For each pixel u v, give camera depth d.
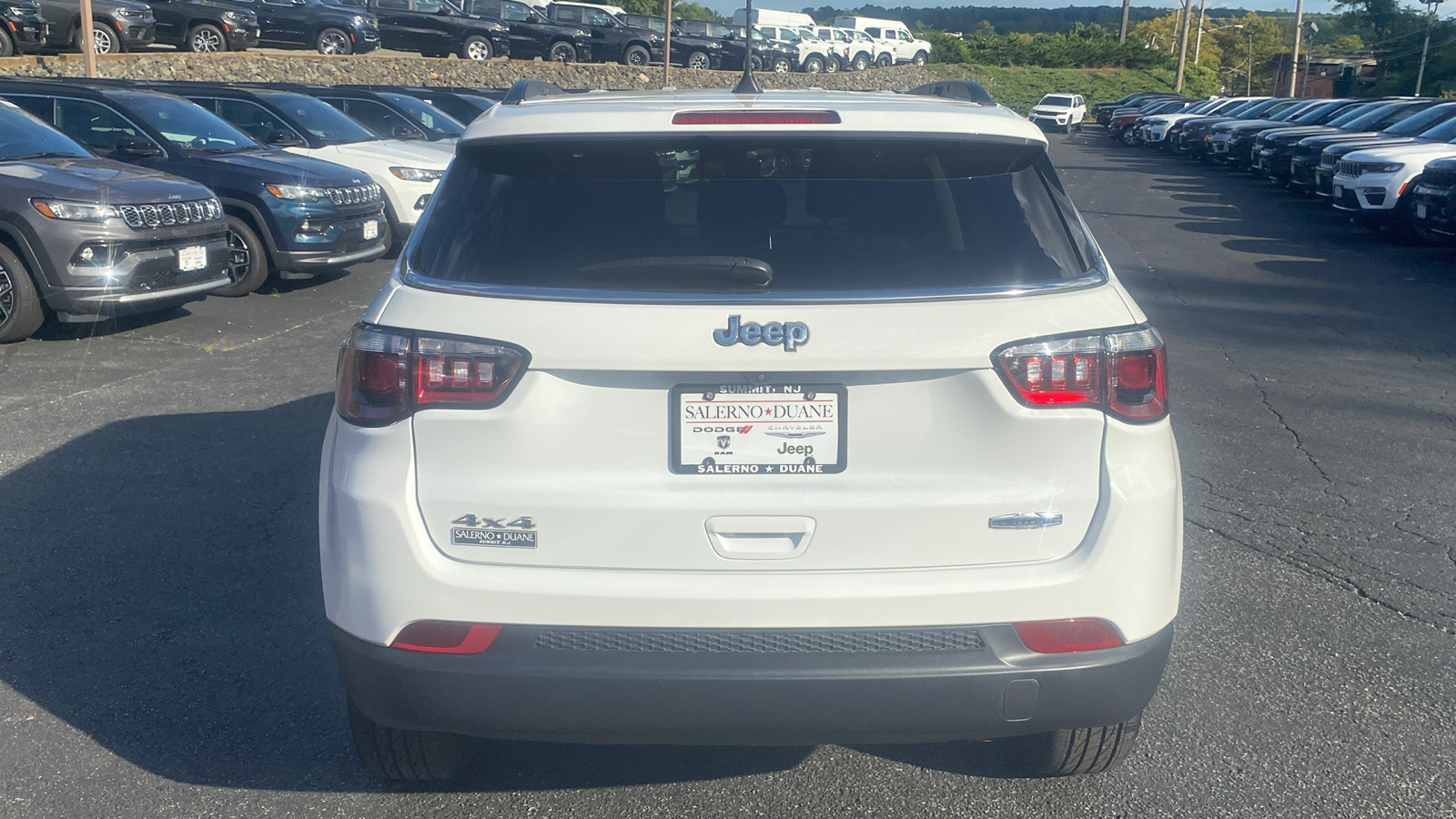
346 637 2.44
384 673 2.40
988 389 2.33
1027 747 2.95
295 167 10.55
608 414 2.34
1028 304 2.35
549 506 2.34
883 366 2.29
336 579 2.44
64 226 7.93
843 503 2.34
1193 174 28.16
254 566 4.43
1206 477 5.67
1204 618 4.05
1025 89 73.44
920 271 2.38
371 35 31.36
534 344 2.30
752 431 2.34
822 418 2.34
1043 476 2.37
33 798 2.90
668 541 2.35
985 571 2.36
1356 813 2.89
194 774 3.02
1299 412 6.95
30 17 20.19
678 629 2.33
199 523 4.86
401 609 2.37
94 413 6.47
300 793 2.94
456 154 2.71
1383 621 4.04
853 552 2.35
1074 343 2.35
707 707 2.34
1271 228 17.06
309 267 10.48
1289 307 10.72
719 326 2.28
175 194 8.60
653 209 2.47
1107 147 40.44
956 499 2.35
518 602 2.33
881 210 2.48
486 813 2.86
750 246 2.40
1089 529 2.38
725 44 44.03
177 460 5.67
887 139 2.55
